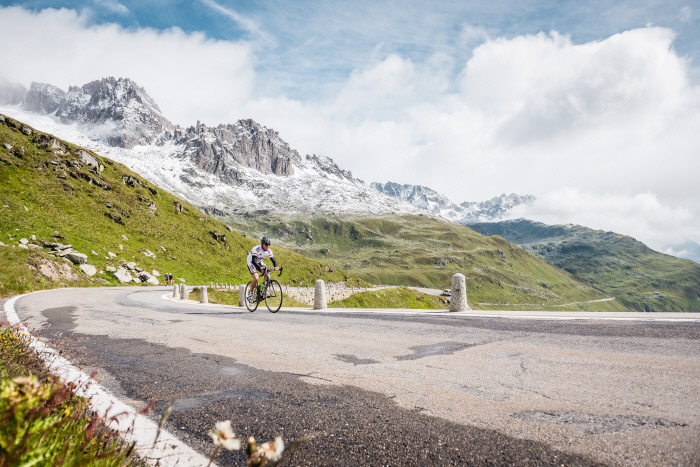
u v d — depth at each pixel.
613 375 3.68
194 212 86.88
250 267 12.56
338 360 4.73
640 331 5.88
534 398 3.11
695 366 3.86
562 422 2.59
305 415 2.88
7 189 57.44
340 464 2.15
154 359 4.91
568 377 3.68
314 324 8.35
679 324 6.31
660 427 2.43
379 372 4.09
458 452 2.24
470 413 2.83
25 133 73.56
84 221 61.22
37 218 54.38
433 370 4.12
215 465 2.13
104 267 52.03
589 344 5.16
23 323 8.42
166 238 71.56
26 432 1.24
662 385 3.29
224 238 82.88
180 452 2.29
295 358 4.88
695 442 2.18
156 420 2.80
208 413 2.96
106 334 7.04
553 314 8.57
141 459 2.15
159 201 83.19
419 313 10.39
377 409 2.97
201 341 6.24
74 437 1.95
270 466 2.15
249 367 4.44
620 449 2.16
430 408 2.96
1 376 3.48
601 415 2.68
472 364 4.33
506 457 2.15
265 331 7.32
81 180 71.19
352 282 104.19
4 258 30.98
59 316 10.27
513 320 7.92
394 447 2.33
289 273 89.19
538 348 5.07
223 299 45.03
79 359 4.86
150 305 16.05
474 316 8.89
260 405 3.12
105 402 3.17
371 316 9.84
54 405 1.82
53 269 35.84
